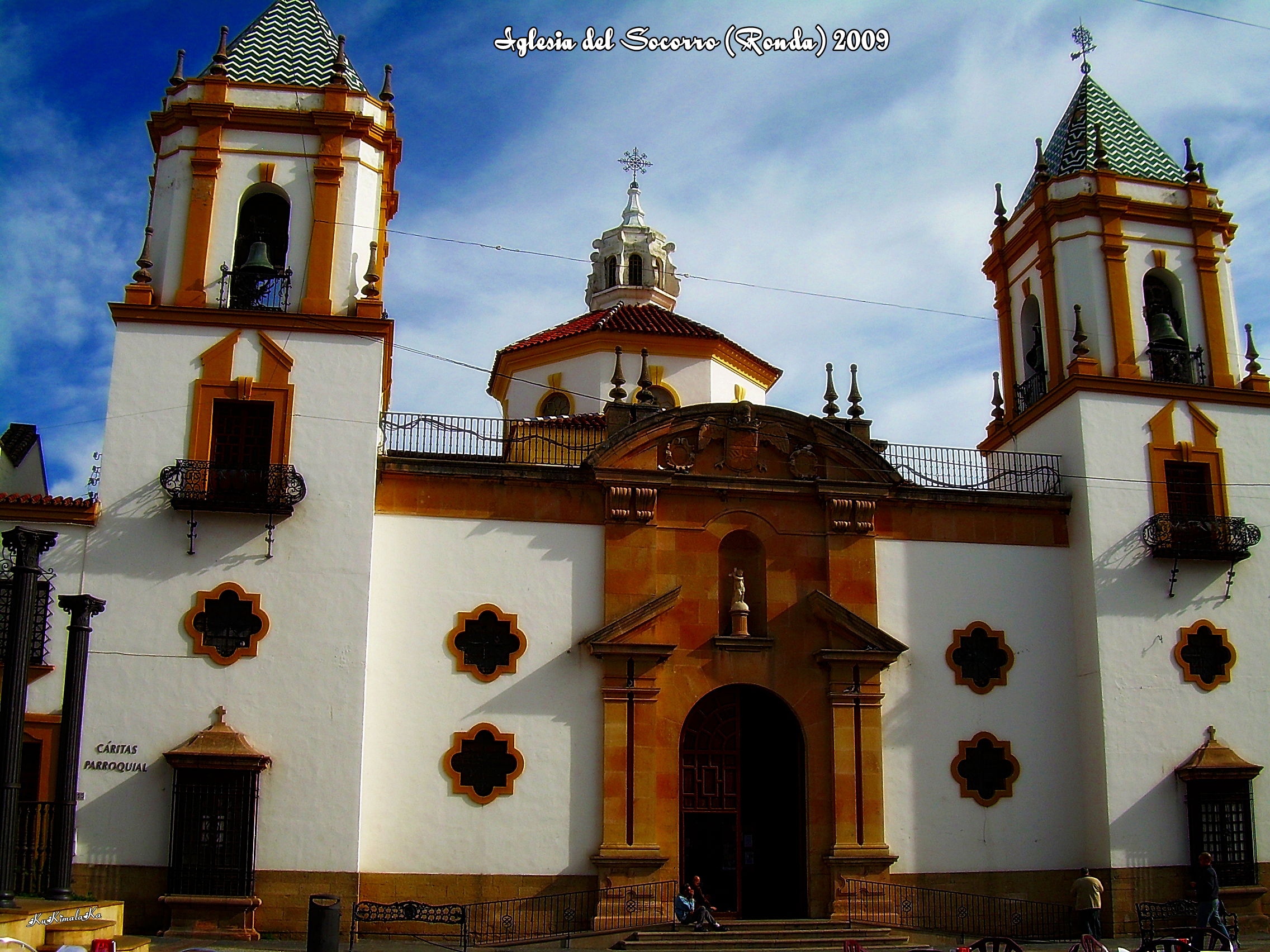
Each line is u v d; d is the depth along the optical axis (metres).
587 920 24.98
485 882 24.80
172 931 22.69
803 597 27.62
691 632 26.97
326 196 27.05
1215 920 23.84
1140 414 29.47
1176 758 27.56
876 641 27.08
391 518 26.27
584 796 25.58
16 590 18.48
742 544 28.03
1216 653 28.48
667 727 26.38
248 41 28.47
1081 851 27.56
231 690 24.16
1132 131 32.59
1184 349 30.06
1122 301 30.27
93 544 24.47
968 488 29.41
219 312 25.81
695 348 35.03
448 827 24.92
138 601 24.31
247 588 24.64
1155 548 28.33
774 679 27.03
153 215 27.08
